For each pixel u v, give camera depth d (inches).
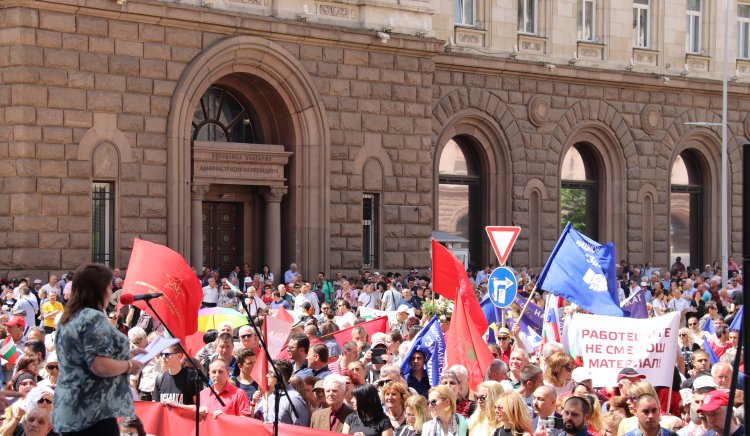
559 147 2493.8
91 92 1814.7
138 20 1847.9
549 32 2474.2
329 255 2080.5
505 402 679.1
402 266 2180.1
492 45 2379.4
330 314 1290.6
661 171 2674.7
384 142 2143.2
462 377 796.0
